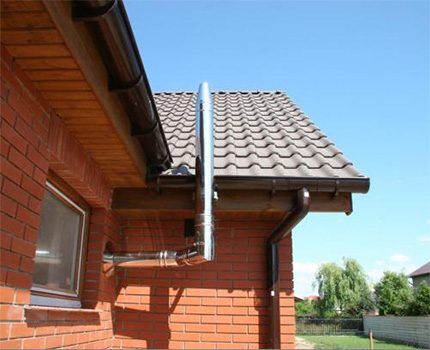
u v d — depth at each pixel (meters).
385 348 26.61
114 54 2.70
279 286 4.92
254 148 5.09
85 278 4.27
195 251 4.09
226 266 5.12
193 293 5.04
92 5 2.29
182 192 4.62
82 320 3.78
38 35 2.27
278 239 4.92
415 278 42.50
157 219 5.27
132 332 4.91
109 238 4.65
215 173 4.34
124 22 2.50
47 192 3.52
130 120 3.64
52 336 3.11
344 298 42.72
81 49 2.50
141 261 4.42
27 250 2.66
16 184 2.54
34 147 2.77
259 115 6.88
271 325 4.77
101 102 2.94
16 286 2.52
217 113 7.13
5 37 2.29
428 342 28.20
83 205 4.22
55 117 3.09
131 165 4.07
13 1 2.02
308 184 4.24
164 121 6.47
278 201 4.45
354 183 4.23
